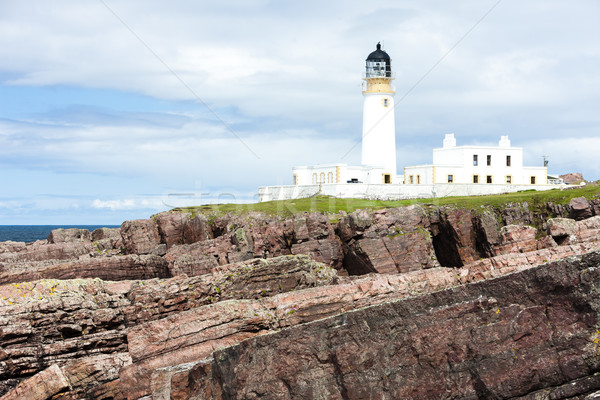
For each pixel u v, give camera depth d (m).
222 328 37.12
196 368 31.89
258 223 85.12
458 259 81.12
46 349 38.56
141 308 44.00
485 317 27.91
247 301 38.66
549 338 26.81
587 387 25.73
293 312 38.38
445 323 28.27
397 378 28.27
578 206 80.44
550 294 27.16
